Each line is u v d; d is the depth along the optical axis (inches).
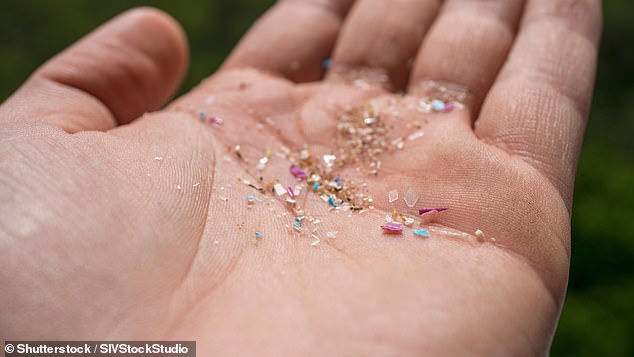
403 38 11.0
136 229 8.7
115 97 10.4
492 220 9.1
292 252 9.0
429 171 9.5
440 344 8.2
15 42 14.3
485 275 8.6
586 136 14.3
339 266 8.8
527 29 10.5
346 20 11.5
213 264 8.8
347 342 8.2
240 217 9.2
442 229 9.1
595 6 10.5
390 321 8.3
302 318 8.3
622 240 12.7
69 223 8.6
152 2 14.7
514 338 8.4
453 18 10.8
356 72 11.0
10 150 8.9
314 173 9.8
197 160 9.5
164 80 10.9
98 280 8.5
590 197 13.2
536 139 9.6
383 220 9.2
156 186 9.0
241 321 8.4
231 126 10.1
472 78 10.4
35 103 9.9
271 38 11.3
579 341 12.1
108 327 8.5
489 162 9.4
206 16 14.8
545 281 8.9
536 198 9.1
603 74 14.9
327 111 10.3
